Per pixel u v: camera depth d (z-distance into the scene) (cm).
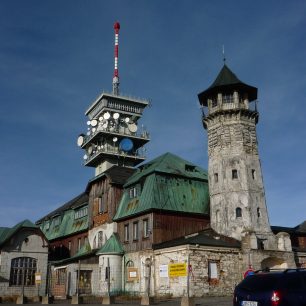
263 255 3575
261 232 3838
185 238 3809
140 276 3928
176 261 3462
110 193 4691
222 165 4072
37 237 4662
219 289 3375
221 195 3988
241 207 3881
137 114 7512
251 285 1370
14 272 4453
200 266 3347
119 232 4431
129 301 3250
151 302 2666
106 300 2920
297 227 5375
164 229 3975
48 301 3206
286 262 3684
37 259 4600
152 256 3806
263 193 4034
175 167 4459
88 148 7356
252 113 4231
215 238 3703
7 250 4475
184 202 4209
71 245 5547
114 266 4153
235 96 4212
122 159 6944
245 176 3981
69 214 5934
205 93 4350
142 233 4050
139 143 7212
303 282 1322
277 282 1320
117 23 8644
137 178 4431
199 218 4231
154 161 4728
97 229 4834
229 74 4334
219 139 4172
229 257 3528
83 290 4172
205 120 4362
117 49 8250
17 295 4275
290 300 1278
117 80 7944
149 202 4012
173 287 3438
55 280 4616
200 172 4684
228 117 4191
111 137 6962
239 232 3791
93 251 4478
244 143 4103
